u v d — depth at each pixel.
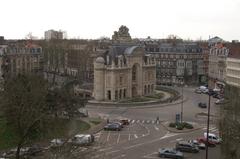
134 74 187.38
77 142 66.69
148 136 115.44
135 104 167.12
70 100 110.50
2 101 95.94
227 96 126.88
